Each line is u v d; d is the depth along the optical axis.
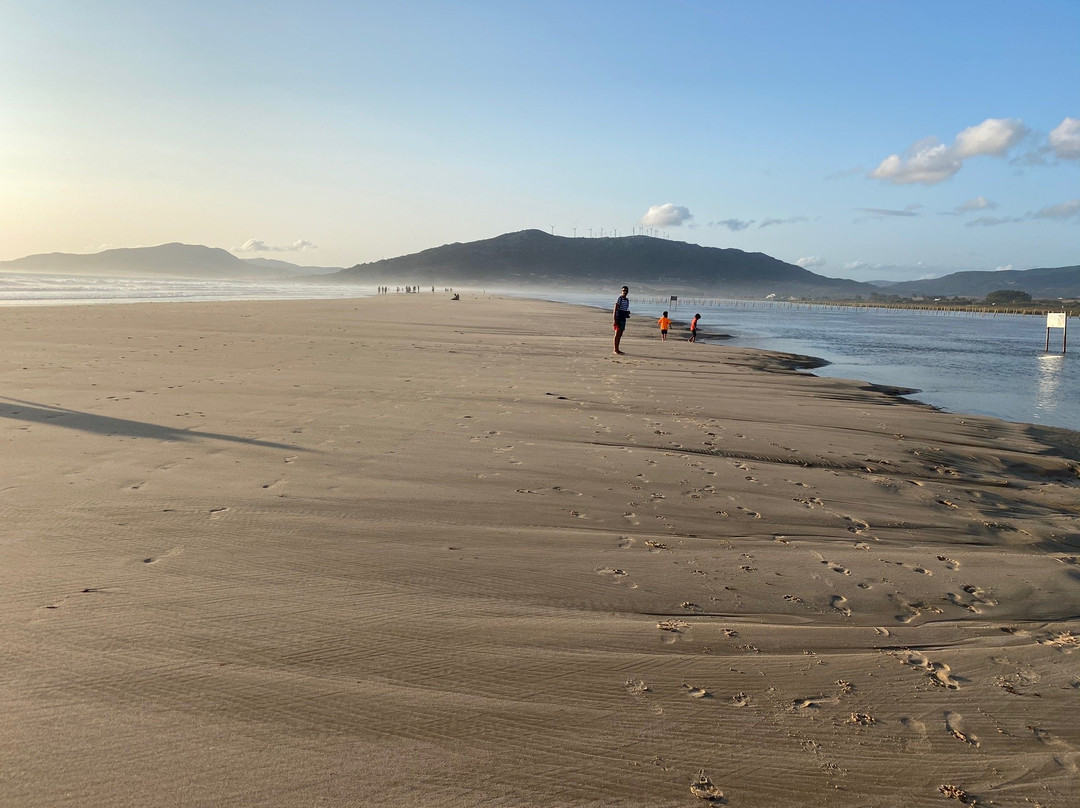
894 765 3.29
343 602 4.44
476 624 4.30
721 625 4.57
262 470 7.23
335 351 18.89
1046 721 3.70
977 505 7.91
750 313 85.88
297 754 3.00
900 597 5.21
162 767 2.86
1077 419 15.05
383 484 6.97
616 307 22.52
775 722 3.55
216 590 4.47
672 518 6.61
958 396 18.09
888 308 137.38
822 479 8.37
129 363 14.64
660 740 3.33
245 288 113.06
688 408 12.73
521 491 7.06
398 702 3.44
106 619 4.00
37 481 6.50
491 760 3.08
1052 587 5.49
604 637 4.27
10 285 71.44
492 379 14.95
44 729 3.04
